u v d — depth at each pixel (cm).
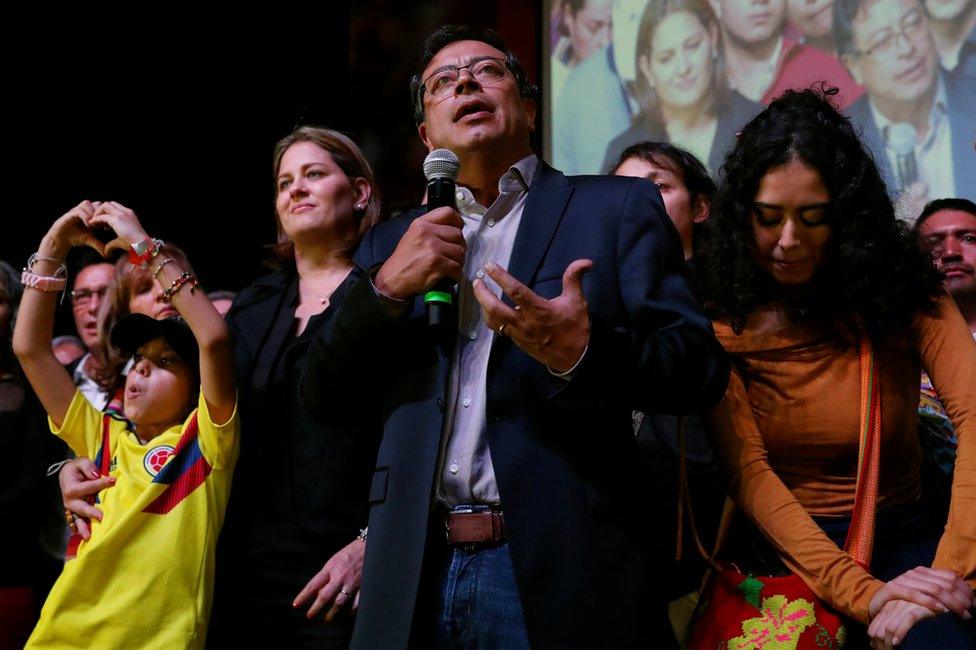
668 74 369
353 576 196
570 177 176
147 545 201
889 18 331
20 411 263
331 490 205
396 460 159
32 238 473
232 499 213
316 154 236
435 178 167
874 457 171
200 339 206
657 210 166
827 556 165
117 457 216
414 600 149
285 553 204
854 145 184
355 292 159
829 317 182
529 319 142
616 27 381
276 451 211
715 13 361
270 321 226
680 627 190
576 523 148
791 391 179
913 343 180
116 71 484
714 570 179
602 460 153
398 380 165
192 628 198
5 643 248
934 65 323
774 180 178
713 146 357
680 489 178
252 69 489
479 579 152
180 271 211
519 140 181
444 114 179
